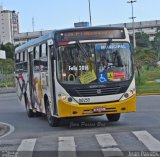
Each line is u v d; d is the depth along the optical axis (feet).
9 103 118.83
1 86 218.18
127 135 48.11
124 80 56.18
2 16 552.82
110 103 55.52
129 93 56.29
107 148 40.01
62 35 56.34
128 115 71.20
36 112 77.10
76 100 55.16
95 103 55.31
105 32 56.80
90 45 56.24
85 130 55.01
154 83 160.97
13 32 557.33
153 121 61.31
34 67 70.38
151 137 45.52
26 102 81.20
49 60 59.00
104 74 55.83
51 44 57.52
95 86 55.31
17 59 87.76
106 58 56.24
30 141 48.37
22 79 82.23
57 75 55.88
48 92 60.64
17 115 84.99
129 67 56.85
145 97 114.52
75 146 42.34
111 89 55.62
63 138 48.80
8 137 53.62
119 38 57.11
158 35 444.96
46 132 55.98
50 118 61.41
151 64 247.50
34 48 69.82
